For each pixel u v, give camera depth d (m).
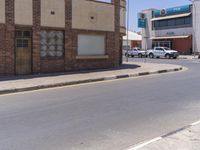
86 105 10.93
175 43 64.56
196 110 10.01
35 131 7.72
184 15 61.41
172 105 10.83
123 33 28.52
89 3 23.83
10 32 19.31
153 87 15.46
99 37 24.91
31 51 20.48
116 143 6.78
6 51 19.23
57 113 9.69
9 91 14.25
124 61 39.91
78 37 23.33
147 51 55.00
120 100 11.85
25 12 19.95
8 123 8.49
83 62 23.80
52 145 6.68
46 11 21.08
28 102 11.62
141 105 10.85
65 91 14.48
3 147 6.56
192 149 6.16
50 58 21.59
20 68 20.03
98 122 8.56
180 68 27.39
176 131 7.49
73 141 6.93
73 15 22.77
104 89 14.94
